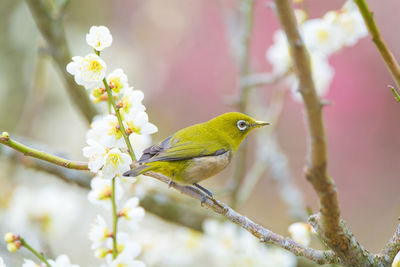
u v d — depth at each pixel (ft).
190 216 35.91
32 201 33.45
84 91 35.24
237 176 37.14
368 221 58.29
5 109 53.06
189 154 25.90
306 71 13.92
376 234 57.72
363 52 57.82
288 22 13.73
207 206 21.56
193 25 63.62
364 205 59.11
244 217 20.03
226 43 62.95
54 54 34.37
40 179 42.11
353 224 58.39
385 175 59.00
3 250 31.71
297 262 34.22
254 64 49.90
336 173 59.93
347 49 58.13
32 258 32.09
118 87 19.25
